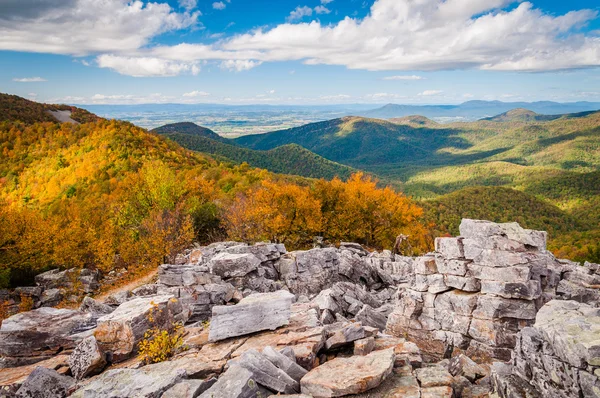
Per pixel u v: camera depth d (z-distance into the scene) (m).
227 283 24.83
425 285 18.61
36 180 124.12
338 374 10.77
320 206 59.84
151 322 14.99
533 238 18.58
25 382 11.82
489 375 12.74
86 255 53.34
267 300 15.01
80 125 164.88
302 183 131.62
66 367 13.49
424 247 63.19
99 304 23.38
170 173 68.25
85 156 127.50
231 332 14.06
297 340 13.49
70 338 15.05
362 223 62.81
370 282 33.81
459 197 195.00
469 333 16.86
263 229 53.38
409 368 11.91
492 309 16.47
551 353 9.69
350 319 20.52
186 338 15.57
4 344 14.58
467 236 18.33
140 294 28.44
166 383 10.39
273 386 10.47
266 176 114.69
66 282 45.38
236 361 11.45
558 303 11.62
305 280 30.70
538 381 10.02
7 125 162.50
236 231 54.75
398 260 40.44
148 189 65.31
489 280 16.91
